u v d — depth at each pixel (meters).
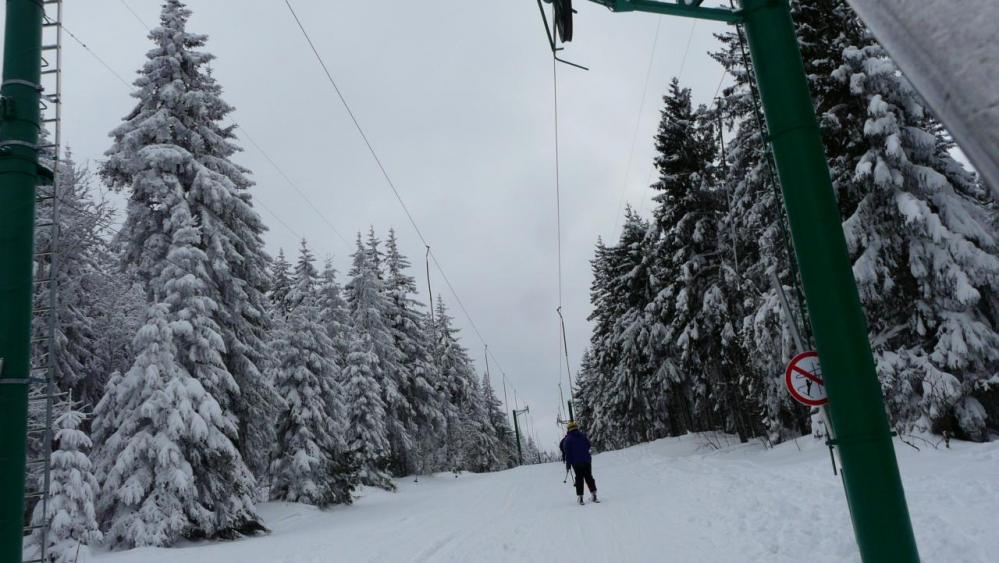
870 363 3.90
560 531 9.62
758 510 8.73
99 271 21.50
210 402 15.33
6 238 6.12
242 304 18.70
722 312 22.17
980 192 14.54
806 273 4.03
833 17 14.62
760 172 16.69
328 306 33.19
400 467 38.81
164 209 17.00
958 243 12.41
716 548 7.09
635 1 4.46
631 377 35.19
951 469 9.05
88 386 21.55
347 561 9.20
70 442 12.64
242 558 11.29
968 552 5.34
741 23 4.43
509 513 12.91
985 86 0.54
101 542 13.38
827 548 6.21
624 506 11.50
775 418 18.64
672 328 26.20
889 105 13.48
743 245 20.19
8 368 6.00
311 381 22.94
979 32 0.57
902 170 13.30
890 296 13.98
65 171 20.33
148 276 17.45
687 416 34.75
